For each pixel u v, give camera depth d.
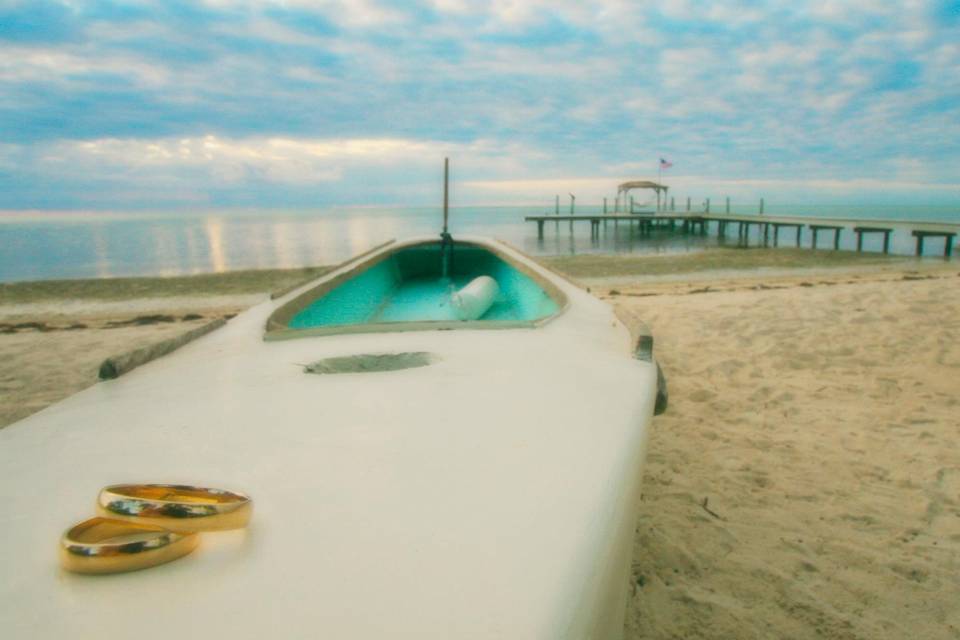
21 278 21.52
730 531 2.83
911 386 4.89
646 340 2.08
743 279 15.40
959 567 2.49
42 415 1.45
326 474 1.04
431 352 1.99
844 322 7.38
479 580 0.74
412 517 0.89
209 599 0.69
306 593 0.70
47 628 0.65
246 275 19.56
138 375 1.85
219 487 1.00
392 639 0.63
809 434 3.97
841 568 2.52
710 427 4.16
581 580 0.75
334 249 37.97
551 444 1.19
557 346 2.11
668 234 46.12
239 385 1.64
